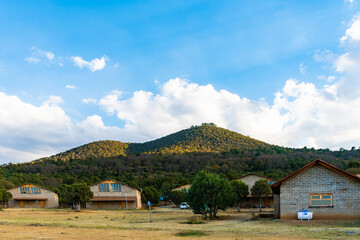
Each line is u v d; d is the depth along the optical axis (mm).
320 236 15586
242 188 47875
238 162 128875
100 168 134125
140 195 70625
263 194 47281
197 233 17906
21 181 85500
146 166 137625
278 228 19938
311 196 24516
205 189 32094
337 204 23953
